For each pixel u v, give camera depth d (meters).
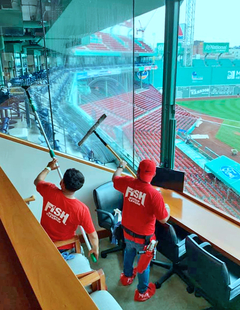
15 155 2.91
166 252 2.54
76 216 1.86
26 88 2.63
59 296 0.65
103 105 4.53
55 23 3.68
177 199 3.10
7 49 3.41
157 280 2.70
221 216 2.74
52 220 1.89
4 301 0.65
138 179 2.22
